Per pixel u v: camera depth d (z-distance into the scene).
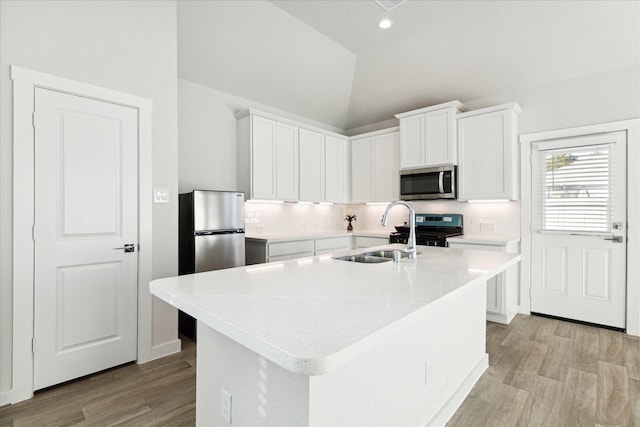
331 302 1.05
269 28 3.27
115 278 2.31
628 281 3.01
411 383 1.45
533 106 3.53
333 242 4.38
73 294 2.12
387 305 1.01
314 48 3.69
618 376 2.20
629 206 3.01
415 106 4.40
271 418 1.03
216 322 0.90
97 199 2.22
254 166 3.72
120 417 1.77
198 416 1.36
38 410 1.82
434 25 3.34
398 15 3.19
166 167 2.57
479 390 2.03
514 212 3.67
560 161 3.36
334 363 0.66
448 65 3.70
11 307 1.89
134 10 2.38
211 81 3.57
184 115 3.45
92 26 2.18
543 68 3.33
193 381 2.15
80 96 2.14
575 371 2.27
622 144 3.04
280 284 1.29
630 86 3.01
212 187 3.66
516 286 3.64
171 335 2.59
